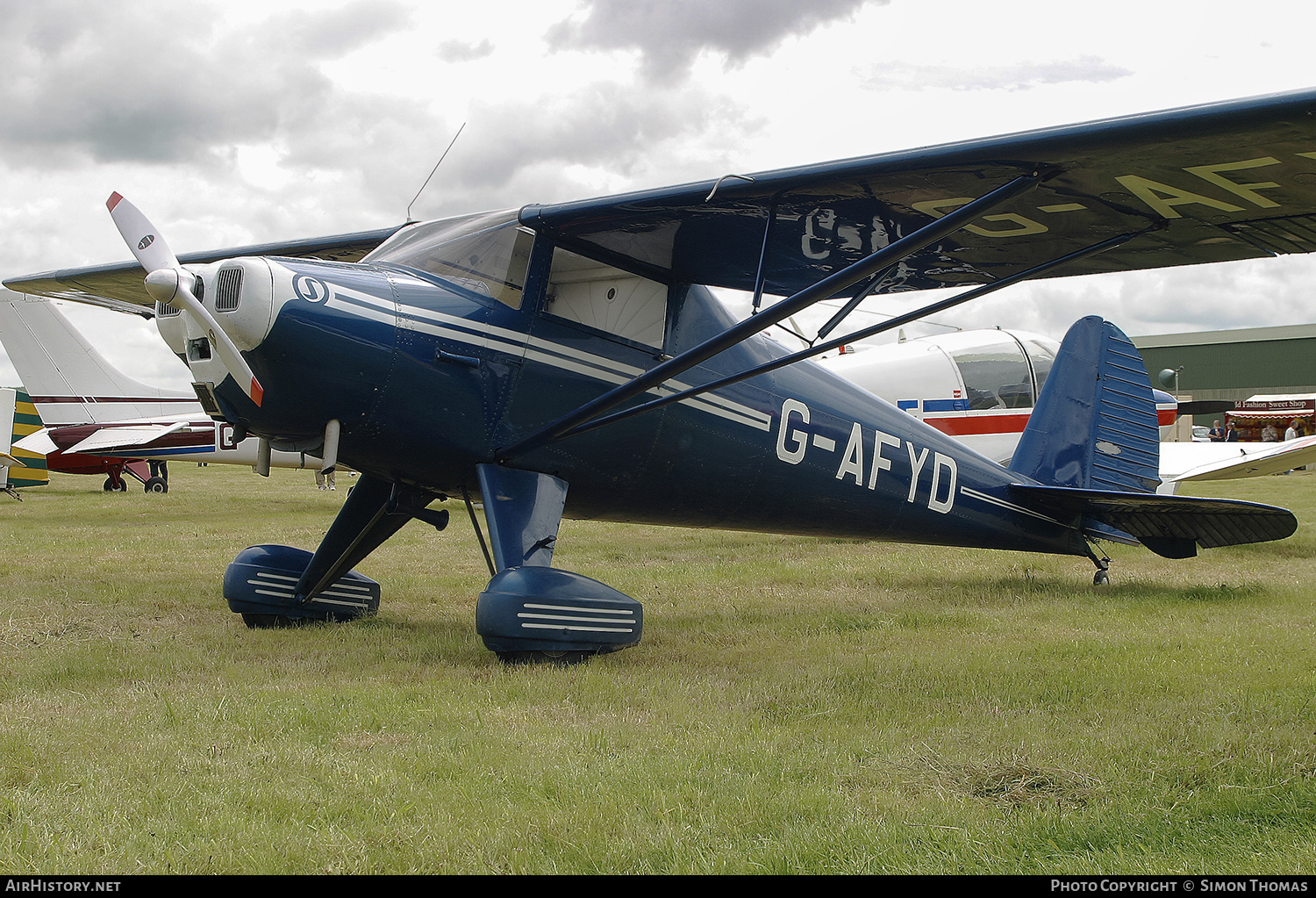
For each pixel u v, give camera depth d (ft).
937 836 7.25
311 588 17.60
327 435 14.12
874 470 20.01
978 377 39.09
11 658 13.70
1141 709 11.35
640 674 13.44
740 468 17.99
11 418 55.01
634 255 16.31
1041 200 14.01
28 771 8.44
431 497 17.06
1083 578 25.20
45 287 25.54
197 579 23.15
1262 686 12.42
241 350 13.43
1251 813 7.84
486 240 15.33
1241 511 21.35
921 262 17.19
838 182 13.69
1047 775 8.70
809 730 10.43
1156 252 15.62
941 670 13.71
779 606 20.90
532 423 15.49
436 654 14.76
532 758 9.09
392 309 14.20
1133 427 25.50
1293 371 175.73
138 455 52.03
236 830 7.18
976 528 22.20
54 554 27.89
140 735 9.70
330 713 10.68
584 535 37.52
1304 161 11.89
